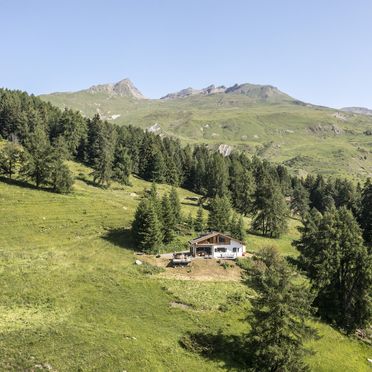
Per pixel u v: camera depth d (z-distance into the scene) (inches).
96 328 1722.4
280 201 4522.6
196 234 3969.0
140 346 1646.2
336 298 2551.7
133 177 6584.6
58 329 1611.7
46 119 6934.1
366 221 3914.9
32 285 2118.6
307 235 3041.3
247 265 3159.5
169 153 7741.1
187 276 2822.3
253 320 1843.0
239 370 1713.8
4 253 2613.2
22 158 4421.8
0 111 6569.9
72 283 2283.5
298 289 1726.1
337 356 2091.5
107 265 2753.4
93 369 1397.6
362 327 2434.8
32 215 3506.4
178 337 1862.7
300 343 1707.7
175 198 4062.5
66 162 6136.8
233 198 5954.7
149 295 2340.1
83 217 3752.5
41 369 1315.2
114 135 7071.9
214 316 2197.3
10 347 1391.5
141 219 3272.6
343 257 2532.0
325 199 6692.9
